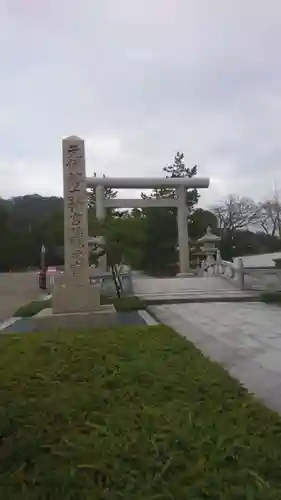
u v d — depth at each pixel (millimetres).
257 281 18250
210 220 37750
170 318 11398
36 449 3281
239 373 5727
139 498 2588
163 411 4039
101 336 8234
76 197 12047
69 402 4340
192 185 26172
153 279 21031
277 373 5719
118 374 5336
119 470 2932
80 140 12156
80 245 11898
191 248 33219
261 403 4328
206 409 4090
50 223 17906
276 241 47906
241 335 8664
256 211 48281
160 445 3281
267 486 2697
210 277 21125
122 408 4148
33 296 21703
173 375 5254
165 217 35031
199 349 7164
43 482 2803
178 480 2791
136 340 7680
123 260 16375
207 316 11641
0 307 17266
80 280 11781
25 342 7883
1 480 2832
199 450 3191
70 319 10727
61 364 5980
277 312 12156
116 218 16891
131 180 25547
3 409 4145
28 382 5117
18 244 50125
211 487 2695
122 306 13453
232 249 45688
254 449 3197
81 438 3473
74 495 2639
